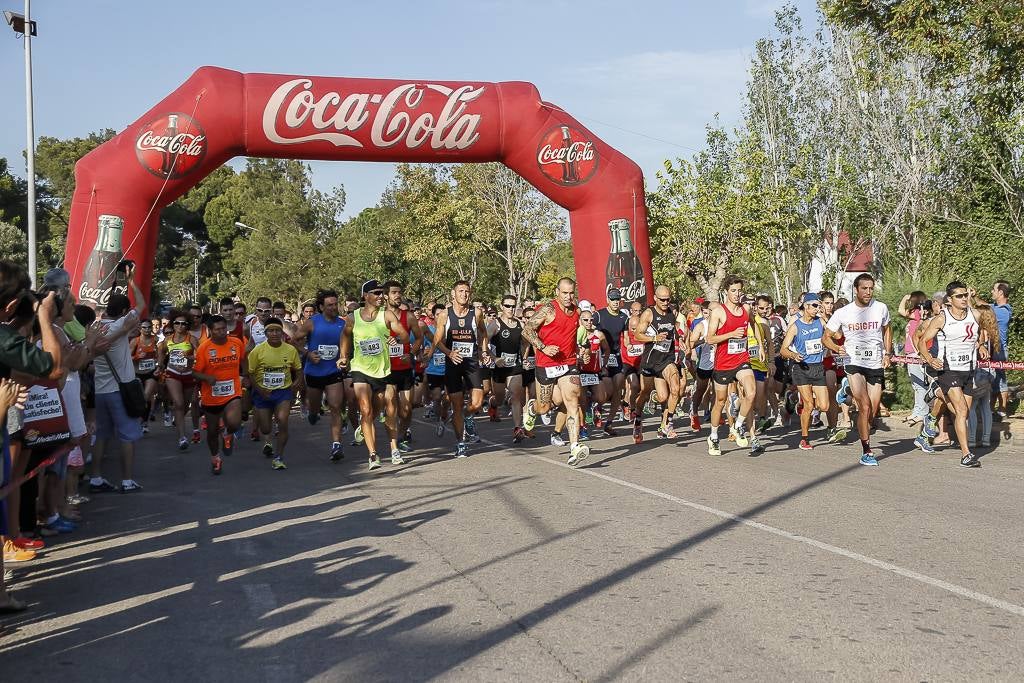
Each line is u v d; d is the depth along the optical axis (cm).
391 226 5153
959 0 1673
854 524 712
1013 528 695
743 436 1145
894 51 1917
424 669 422
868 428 1028
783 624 477
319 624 491
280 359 1087
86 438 931
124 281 1431
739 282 1103
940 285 1775
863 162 2717
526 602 523
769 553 625
